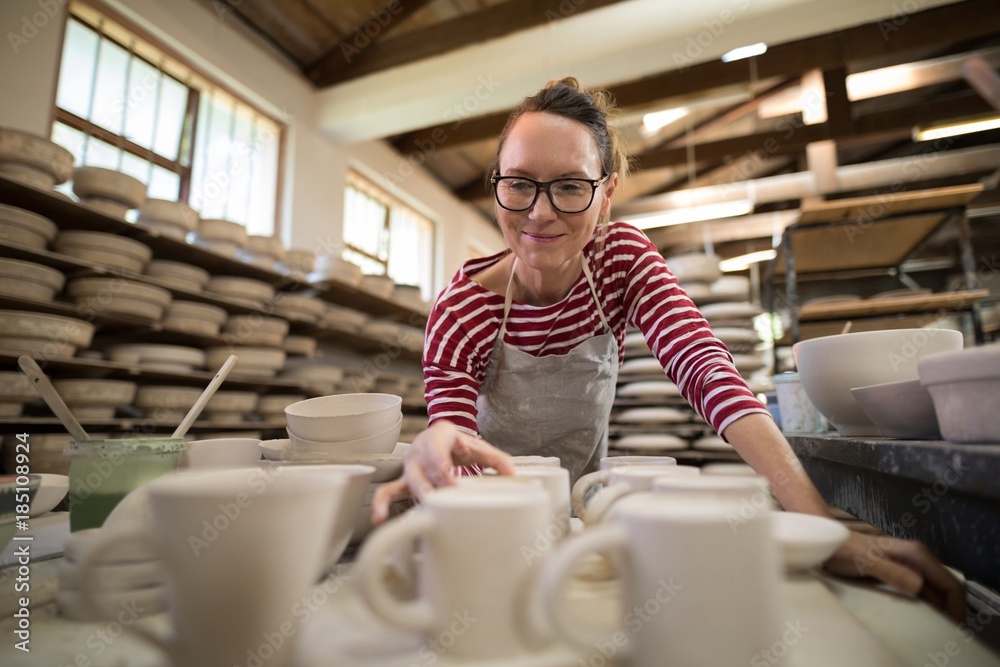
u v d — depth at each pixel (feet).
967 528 1.69
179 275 8.00
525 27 11.28
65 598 1.48
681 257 10.15
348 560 2.05
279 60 12.06
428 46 11.98
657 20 10.37
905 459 1.75
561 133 2.88
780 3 9.55
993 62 16.07
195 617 1.15
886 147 21.18
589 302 3.59
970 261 9.39
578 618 1.38
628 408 10.37
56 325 6.19
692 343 2.93
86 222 7.29
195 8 10.15
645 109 14.32
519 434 4.06
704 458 9.52
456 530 1.23
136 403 7.37
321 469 1.73
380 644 1.29
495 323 3.60
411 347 12.88
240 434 8.67
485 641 1.20
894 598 1.67
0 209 6.01
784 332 12.62
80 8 8.36
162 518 1.15
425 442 1.87
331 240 13.07
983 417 1.55
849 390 2.67
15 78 7.39
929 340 2.51
